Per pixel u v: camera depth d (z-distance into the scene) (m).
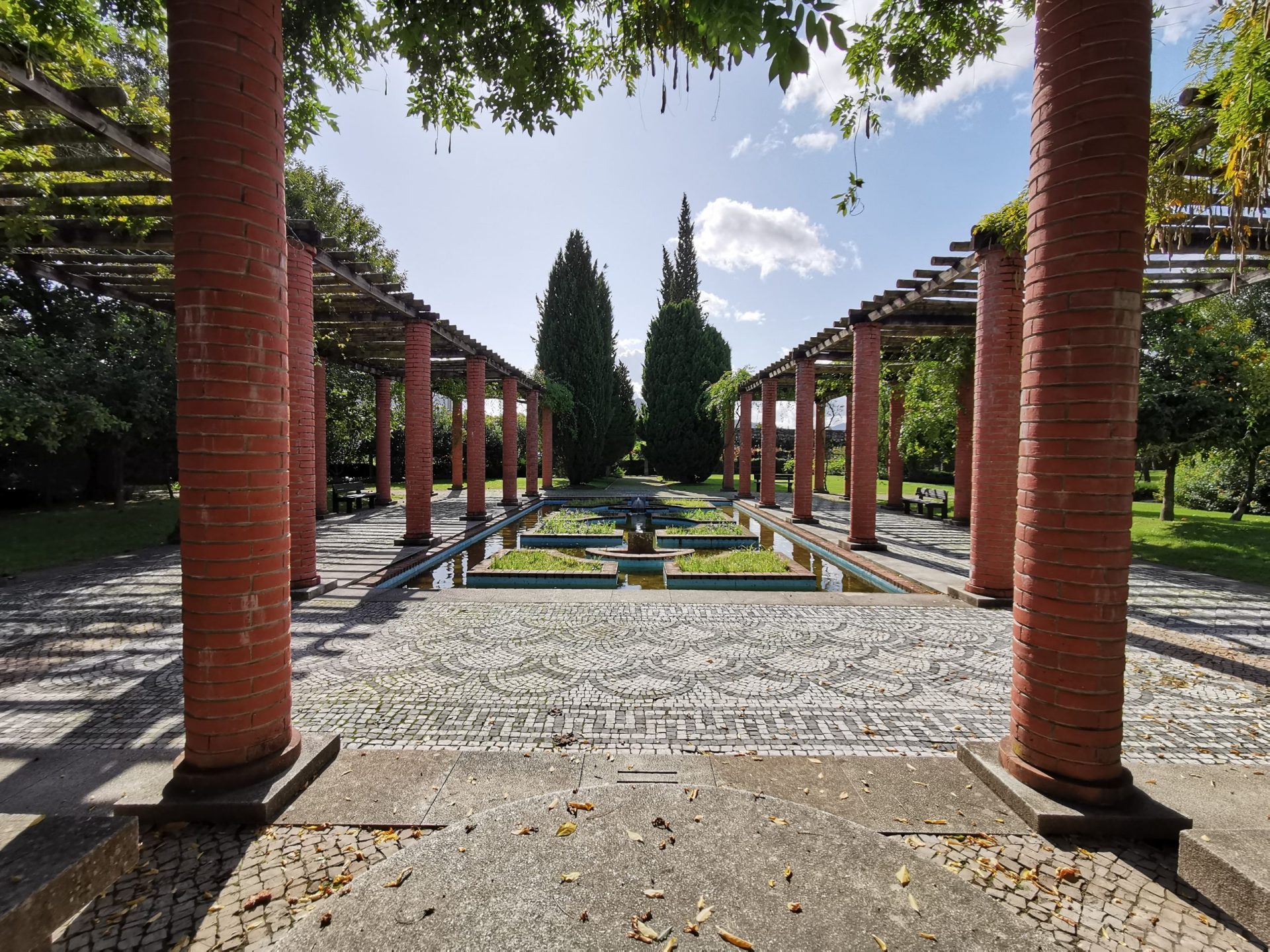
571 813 2.15
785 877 1.80
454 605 6.24
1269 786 2.80
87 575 7.54
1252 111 2.97
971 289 7.96
